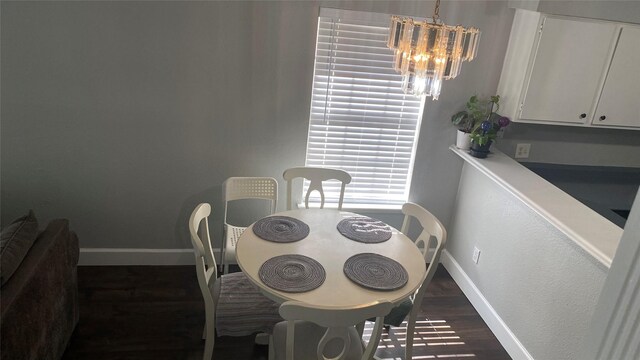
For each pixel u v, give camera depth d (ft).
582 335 7.65
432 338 9.79
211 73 9.95
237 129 10.50
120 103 9.95
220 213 11.21
